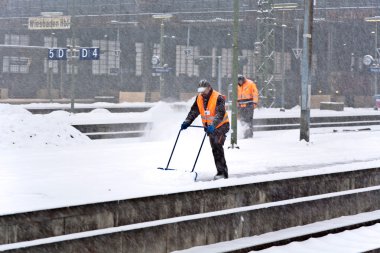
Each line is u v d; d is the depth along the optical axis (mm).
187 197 19125
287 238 19969
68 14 157875
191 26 144000
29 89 147125
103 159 27594
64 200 16875
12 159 27125
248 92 43688
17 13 164500
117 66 162500
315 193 23734
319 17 138625
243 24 137375
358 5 144250
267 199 21812
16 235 14953
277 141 38188
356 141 39031
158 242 17453
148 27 146750
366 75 153125
